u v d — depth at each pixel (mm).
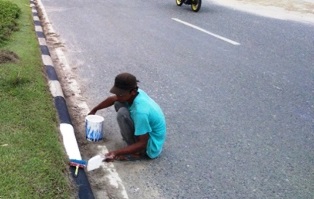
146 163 3393
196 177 3242
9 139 3252
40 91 4289
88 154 3502
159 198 2959
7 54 5168
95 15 9375
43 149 3176
